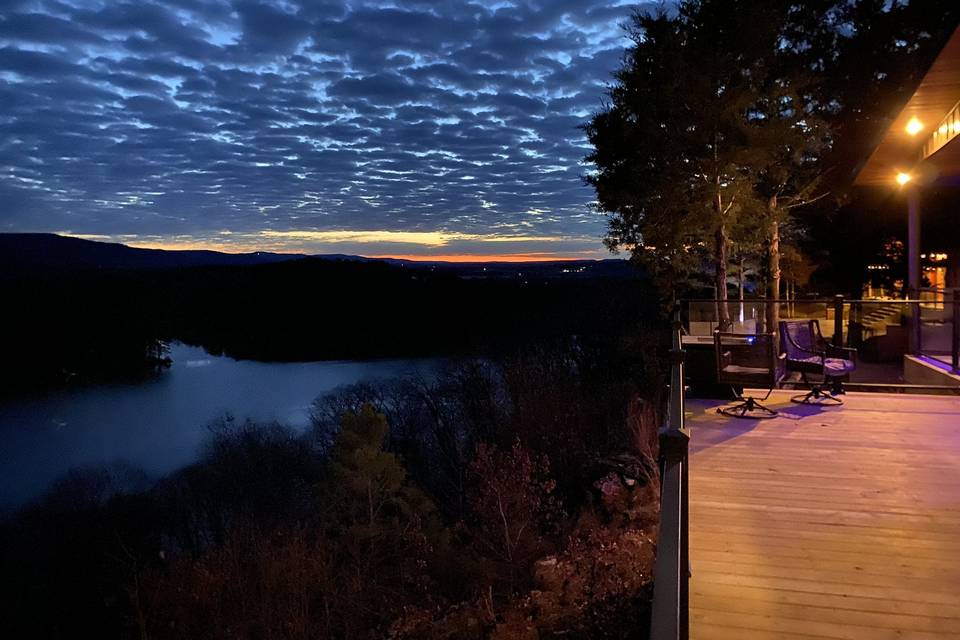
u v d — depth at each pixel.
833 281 22.92
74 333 82.19
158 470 52.91
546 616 7.48
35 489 50.31
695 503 5.12
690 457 6.15
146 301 85.12
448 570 14.39
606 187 15.34
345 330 76.56
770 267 17.22
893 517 4.75
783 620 3.60
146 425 63.69
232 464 40.72
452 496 31.09
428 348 63.41
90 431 62.75
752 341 7.83
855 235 21.09
